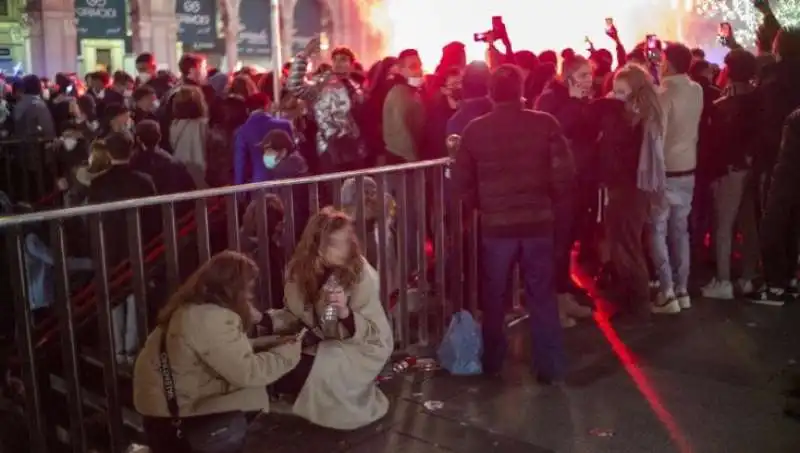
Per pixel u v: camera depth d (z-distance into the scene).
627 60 7.00
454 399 4.51
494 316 4.73
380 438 4.05
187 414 3.46
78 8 21.73
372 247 4.93
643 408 4.30
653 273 6.45
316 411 4.13
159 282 5.07
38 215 3.47
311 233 4.23
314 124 6.74
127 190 5.08
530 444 3.93
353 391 4.18
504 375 4.84
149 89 7.18
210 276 3.49
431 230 6.22
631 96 5.39
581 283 6.61
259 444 4.02
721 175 6.09
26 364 3.56
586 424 4.13
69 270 5.54
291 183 4.40
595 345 5.26
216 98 6.82
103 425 4.73
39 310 5.95
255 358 3.58
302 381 4.17
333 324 4.14
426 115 6.36
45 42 20.75
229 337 3.44
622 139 5.43
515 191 4.51
